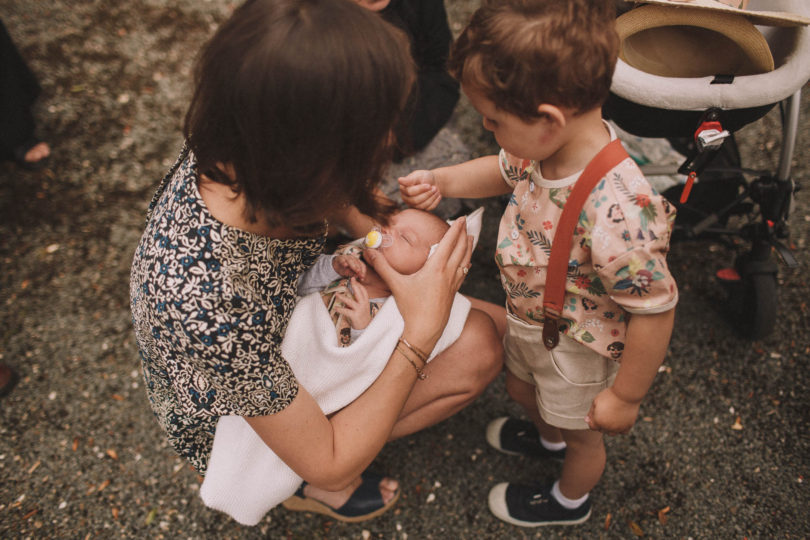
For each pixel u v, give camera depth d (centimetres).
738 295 208
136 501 191
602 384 138
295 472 128
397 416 132
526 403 169
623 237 105
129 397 214
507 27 96
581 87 97
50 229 264
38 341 230
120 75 320
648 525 177
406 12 182
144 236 113
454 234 137
